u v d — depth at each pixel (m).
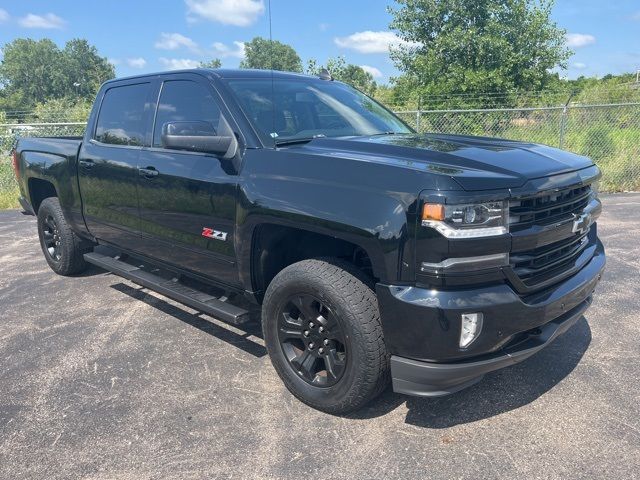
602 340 3.90
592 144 11.33
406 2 19.78
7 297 5.09
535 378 3.41
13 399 3.27
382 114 4.36
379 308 2.65
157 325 4.37
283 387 3.37
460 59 18.91
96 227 4.88
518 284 2.66
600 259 3.46
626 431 2.84
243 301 4.62
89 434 2.91
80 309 4.75
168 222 3.91
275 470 2.61
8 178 11.38
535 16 18.53
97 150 4.62
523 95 17.67
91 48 95.69
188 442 2.83
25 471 2.63
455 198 2.44
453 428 2.92
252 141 3.32
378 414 3.06
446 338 2.50
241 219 3.24
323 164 2.90
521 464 2.61
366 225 2.63
